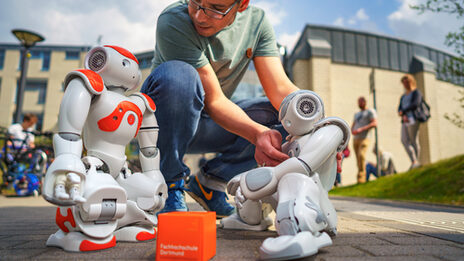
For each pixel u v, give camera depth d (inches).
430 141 556.1
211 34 73.3
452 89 607.5
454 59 216.8
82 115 45.8
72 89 46.6
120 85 53.8
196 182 90.7
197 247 38.3
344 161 494.3
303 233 40.7
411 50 598.5
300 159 47.9
